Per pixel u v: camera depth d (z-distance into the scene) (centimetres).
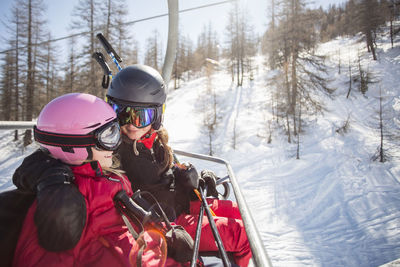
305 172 2552
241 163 2733
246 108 3859
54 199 77
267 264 72
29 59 2570
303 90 2928
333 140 2966
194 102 4316
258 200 2256
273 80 3250
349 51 5581
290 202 2203
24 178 88
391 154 2628
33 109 2569
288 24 3102
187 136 3275
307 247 1825
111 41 2478
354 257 1727
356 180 2402
